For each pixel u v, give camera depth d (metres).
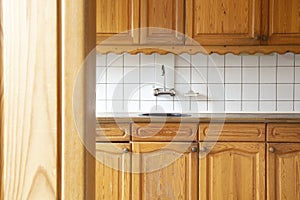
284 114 3.68
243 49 3.54
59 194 0.46
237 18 3.53
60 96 0.46
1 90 0.45
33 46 0.45
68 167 0.46
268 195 3.19
